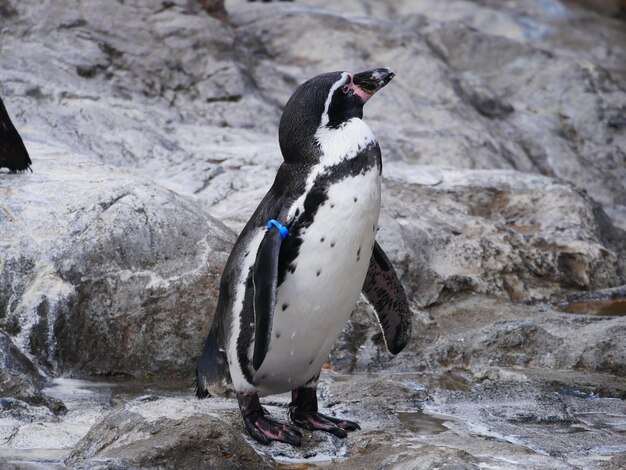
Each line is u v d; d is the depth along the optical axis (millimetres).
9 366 14000
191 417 10625
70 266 15586
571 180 31719
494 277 20234
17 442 11422
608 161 33625
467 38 38000
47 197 16484
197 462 10242
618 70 42000
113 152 22734
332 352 16469
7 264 15383
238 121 28156
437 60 33531
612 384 14922
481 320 18391
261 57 33656
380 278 12156
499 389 14562
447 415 13359
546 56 37781
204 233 16734
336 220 10664
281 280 10805
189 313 16016
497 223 22109
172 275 16109
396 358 16516
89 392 14344
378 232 19344
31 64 25938
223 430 10477
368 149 10836
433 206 22297
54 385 14609
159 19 29422
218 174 21453
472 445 11469
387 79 11070
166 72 28547
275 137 27375
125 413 11086
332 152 10805
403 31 34906
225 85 28969
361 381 14570
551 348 16453
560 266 21281
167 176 21469
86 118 23859
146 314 15836
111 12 28812
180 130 25594
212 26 30016
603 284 21594
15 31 27328
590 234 22875
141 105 26438
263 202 11359
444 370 16281
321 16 35312
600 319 18000
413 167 24906
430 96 32375
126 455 10062
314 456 11328
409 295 18859
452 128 30734
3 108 17156
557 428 13008
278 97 30766
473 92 34094
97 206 16328
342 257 10812
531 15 47438
